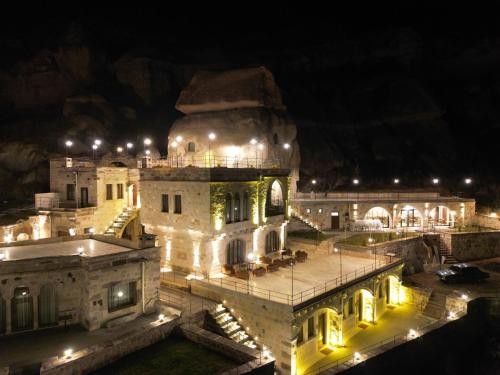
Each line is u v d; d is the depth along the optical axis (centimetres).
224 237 3192
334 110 7081
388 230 4972
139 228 4197
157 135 6175
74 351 2080
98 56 6338
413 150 6888
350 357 2620
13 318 2289
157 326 2339
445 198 5572
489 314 3638
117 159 4556
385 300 3716
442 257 4691
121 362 2103
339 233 4778
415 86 6988
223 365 2084
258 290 2827
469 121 7219
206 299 2867
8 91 5828
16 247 2755
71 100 5647
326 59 7594
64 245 2831
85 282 2358
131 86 6494
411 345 2920
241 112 4647
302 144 6328
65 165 4059
